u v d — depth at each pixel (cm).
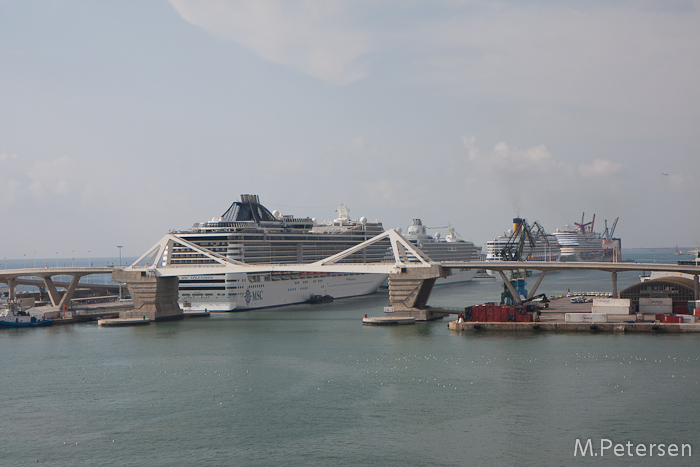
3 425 9488
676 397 10088
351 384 11269
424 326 18112
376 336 16212
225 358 13638
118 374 12331
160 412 9962
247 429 9181
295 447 8525
